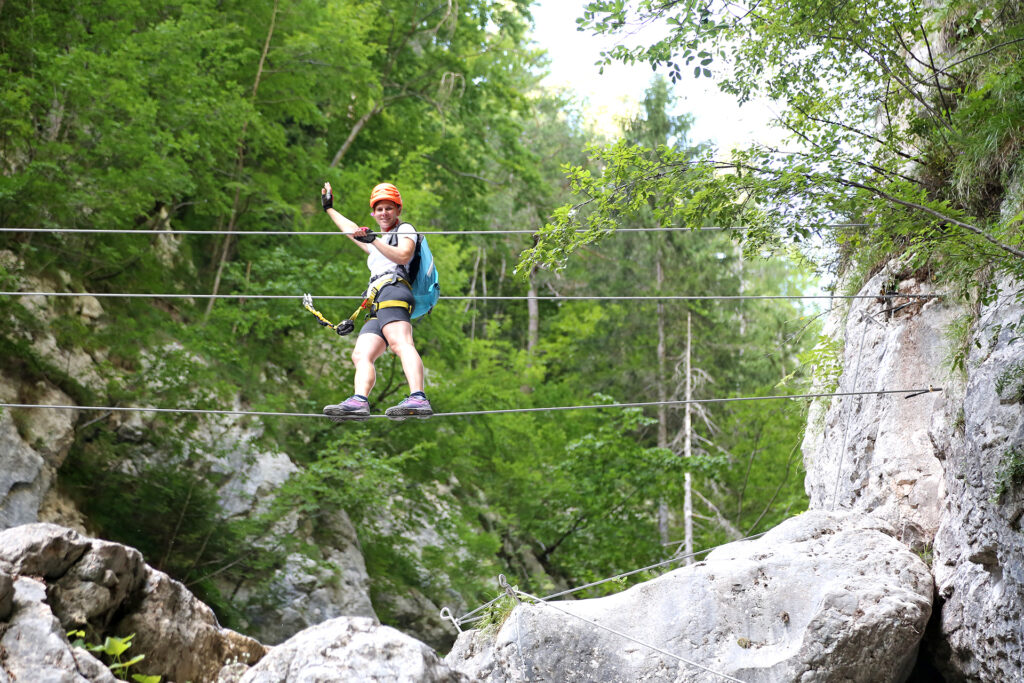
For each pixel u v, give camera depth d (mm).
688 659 7109
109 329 13102
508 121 24391
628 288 27859
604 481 18516
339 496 13562
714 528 21344
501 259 32000
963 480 7316
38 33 13148
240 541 12891
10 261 12297
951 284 8211
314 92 18328
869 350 9289
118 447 12875
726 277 27734
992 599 6664
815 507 10125
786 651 6992
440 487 18609
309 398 16141
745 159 7098
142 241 14125
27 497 11188
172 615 5766
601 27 6809
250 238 17141
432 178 23234
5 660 4543
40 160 11977
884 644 6852
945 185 8227
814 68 8242
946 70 8609
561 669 7219
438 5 21734
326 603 14258
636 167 6953
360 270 15523
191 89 14055
